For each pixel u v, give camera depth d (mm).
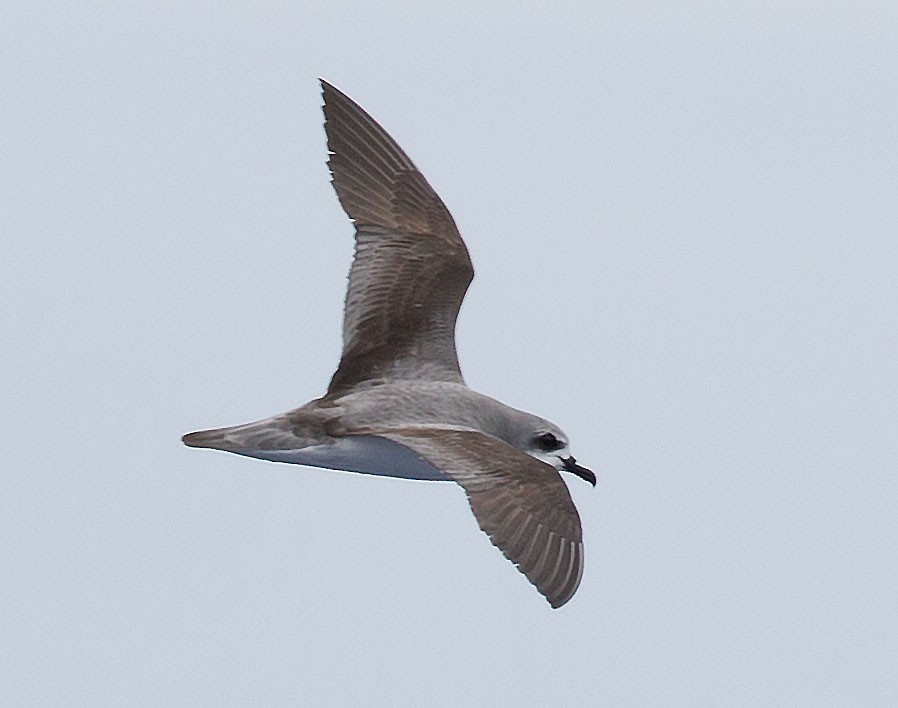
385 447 17609
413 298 18969
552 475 16484
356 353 18719
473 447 16672
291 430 17781
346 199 19484
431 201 19484
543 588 15969
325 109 19703
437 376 18625
